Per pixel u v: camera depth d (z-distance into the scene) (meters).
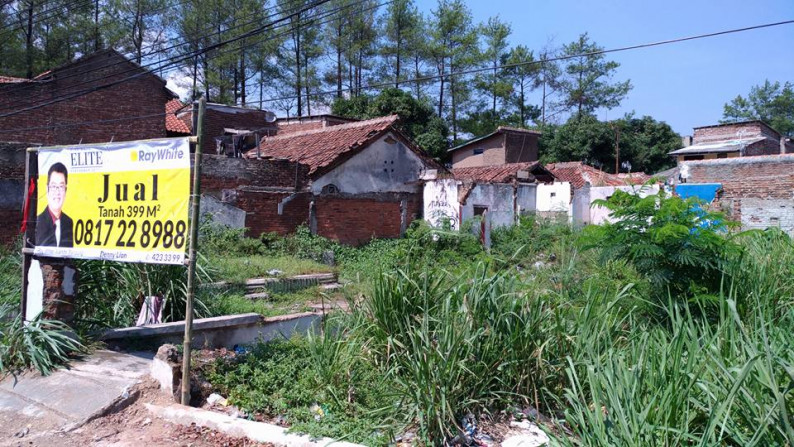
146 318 7.44
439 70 48.25
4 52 28.16
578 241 8.17
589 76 53.59
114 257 5.98
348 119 31.48
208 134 25.91
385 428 4.77
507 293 5.75
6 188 13.34
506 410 5.25
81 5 28.95
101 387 5.54
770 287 6.81
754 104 64.62
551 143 47.88
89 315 7.40
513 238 20.69
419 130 38.69
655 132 50.12
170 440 4.67
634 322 6.46
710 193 22.39
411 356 5.29
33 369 6.14
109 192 6.09
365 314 6.07
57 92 21.06
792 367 3.75
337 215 19.61
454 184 21.31
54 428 4.96
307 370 5.83
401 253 15.05
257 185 17.70
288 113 46.38
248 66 40.25
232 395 5.48
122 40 32.59
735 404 3.78
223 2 33.28
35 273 6.67
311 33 41.56
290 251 17.34
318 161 19.36
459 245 17.69
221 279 12.21
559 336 5.50
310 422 4.88
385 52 46.53
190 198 5.50
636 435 3.52
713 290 7.10
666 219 7.29
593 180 33.25
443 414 4.65
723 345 4.84
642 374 4.18
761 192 21.50
